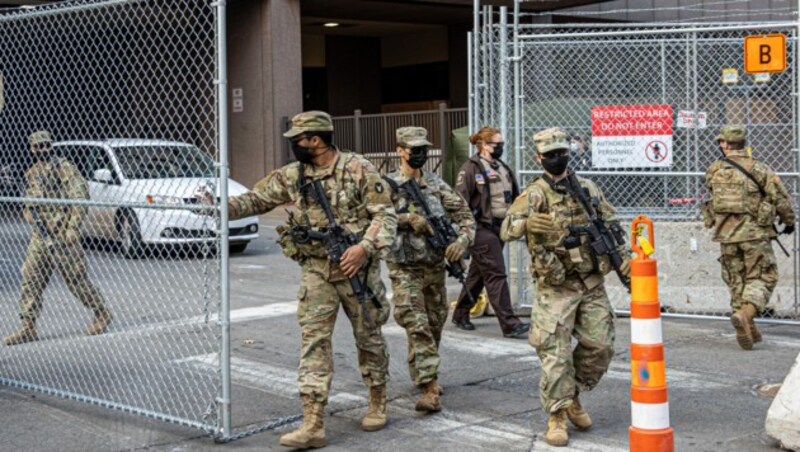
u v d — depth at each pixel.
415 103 31.77
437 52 30.86
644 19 26.30
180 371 7.89
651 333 5.13
